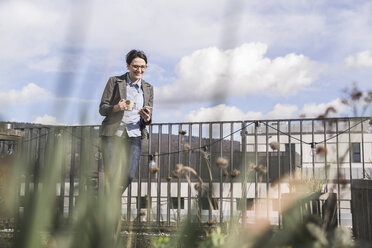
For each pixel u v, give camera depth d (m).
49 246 0.52
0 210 0.51
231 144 5.02
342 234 1.17
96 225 0.60
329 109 1.45
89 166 0.61
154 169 2.49
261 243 0.70
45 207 0.52
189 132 5.07
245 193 1.10
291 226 1.01
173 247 0.68
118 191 0.78
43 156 0.55
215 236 1.11
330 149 1.49
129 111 3.78
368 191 3.01
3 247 0.49
